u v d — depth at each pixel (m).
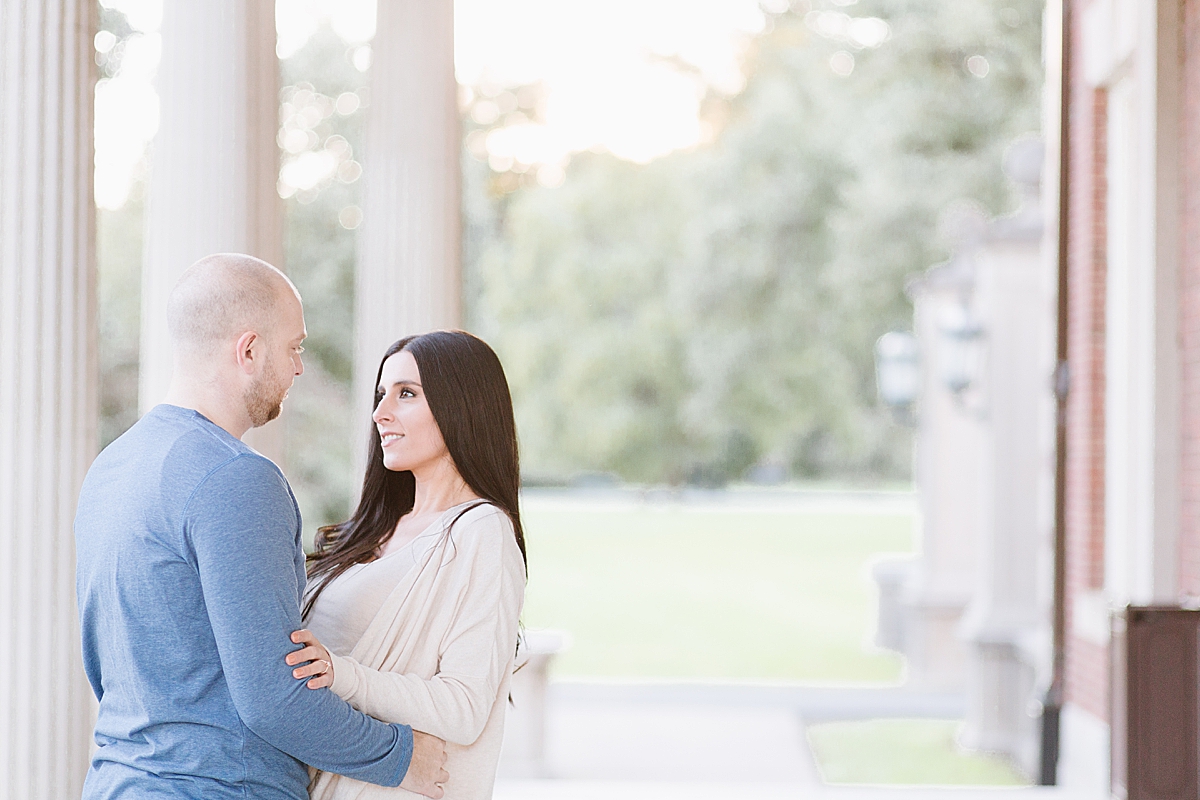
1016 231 12.27
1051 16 9.73
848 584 26.33
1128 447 8.60
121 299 18.45
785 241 32.81
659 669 15.98
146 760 3.11
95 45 4.65
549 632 10.09
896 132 29.83
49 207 4.41
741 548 35.03
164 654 3.10
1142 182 8.12
